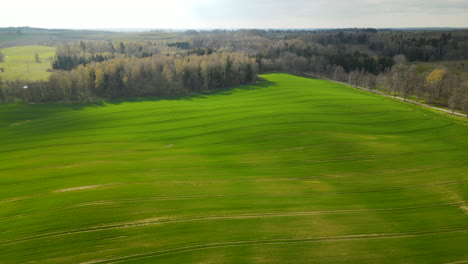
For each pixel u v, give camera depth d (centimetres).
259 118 6875
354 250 2558
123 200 3428
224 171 4375
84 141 5975
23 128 7100
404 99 9438
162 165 4612
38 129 6962
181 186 3825
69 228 2908
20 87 9769
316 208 3288
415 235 2784
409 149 5081
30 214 3195
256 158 4881
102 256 2517
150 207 3269
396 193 3681
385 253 2523
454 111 7875
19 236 2819
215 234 2781
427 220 3047
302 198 3534
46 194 3653
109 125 7081
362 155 4853
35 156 5181
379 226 2931
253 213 3156
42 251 2600
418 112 7400
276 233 2794
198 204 3344
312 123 6359
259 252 2530
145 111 8188
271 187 3838
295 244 2634
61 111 8625
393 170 4350
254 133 5978
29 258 2519
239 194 3612
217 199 3475
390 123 6588
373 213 3200
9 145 5878
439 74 9781
